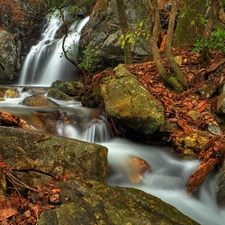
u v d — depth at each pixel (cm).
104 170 342
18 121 453
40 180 318
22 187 304
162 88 563
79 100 755
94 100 632
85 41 1074
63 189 295
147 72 623
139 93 486
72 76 1118
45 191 294
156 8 570
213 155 393
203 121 480
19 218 255
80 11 1349
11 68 1254
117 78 555
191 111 504
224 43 601
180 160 433
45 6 1559
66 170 327
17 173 319
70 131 536
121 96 493
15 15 1418
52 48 1245
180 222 262
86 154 329
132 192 293
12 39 1274
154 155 455
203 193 379
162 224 248
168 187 402
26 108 580
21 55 1327
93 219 241
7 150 328
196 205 368
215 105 502
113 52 948
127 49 793
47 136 342
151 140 509
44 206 272
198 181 377
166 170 420
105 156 351
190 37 744
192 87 568
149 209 272
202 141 445
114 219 245
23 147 331
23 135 335
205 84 562
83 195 280
